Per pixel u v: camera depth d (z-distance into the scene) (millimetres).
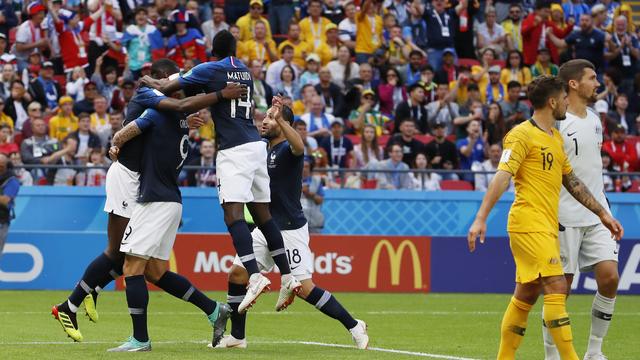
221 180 29484
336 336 36688
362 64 70875
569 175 25859
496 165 63469
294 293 30094
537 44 78875
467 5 78125
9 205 51562
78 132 59906
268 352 29688
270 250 30312
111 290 56062
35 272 55531
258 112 61688
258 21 72375
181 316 43906
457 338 36594
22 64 68625
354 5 76062
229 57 30016
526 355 31547
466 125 68188
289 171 31094
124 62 69562
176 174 29688
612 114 74312
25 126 60781
